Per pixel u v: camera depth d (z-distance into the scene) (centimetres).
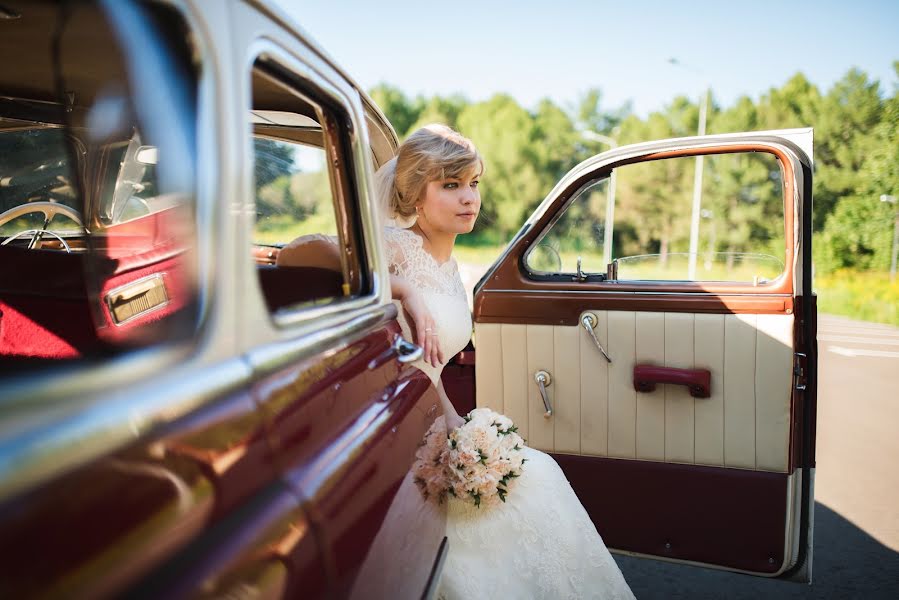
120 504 56
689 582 286
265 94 141
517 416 282
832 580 287
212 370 73
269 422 81
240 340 80
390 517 112
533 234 278
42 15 104
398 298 188
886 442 486
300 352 94
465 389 299
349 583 91
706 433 255
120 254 121
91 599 52
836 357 870
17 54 136
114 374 60
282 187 134
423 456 141
